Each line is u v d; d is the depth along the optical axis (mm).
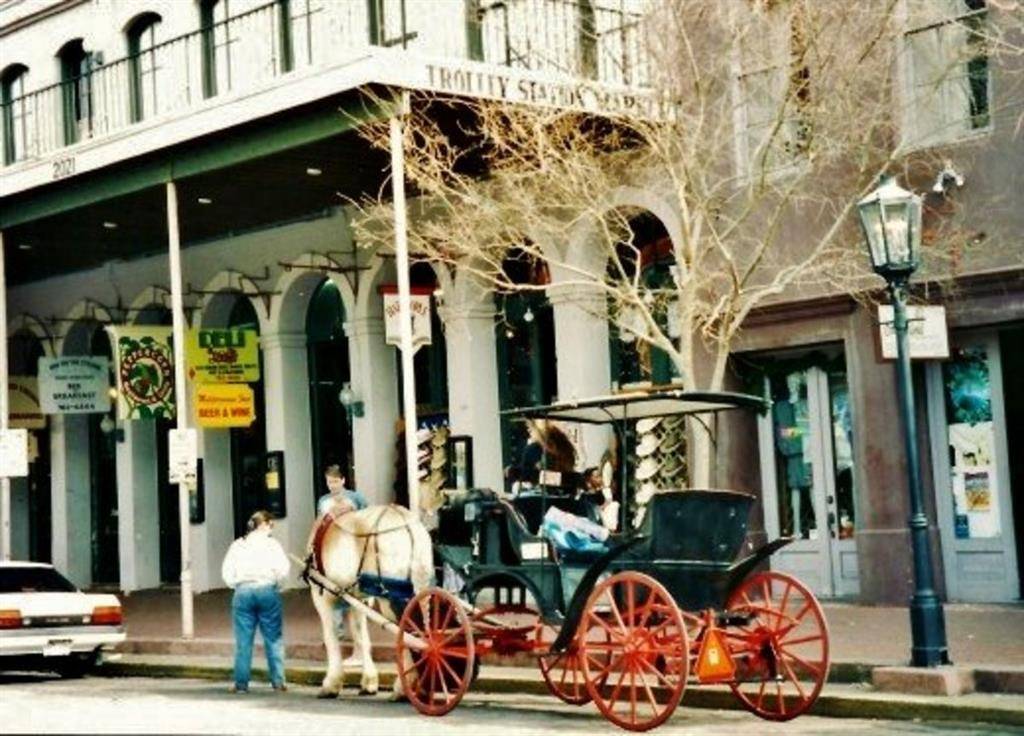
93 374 31062
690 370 17578
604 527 14992
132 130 22891
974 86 19500
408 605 15258
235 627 18000
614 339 23234
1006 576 19312
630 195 21406
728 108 19609
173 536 31906
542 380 24516
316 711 15406
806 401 21422
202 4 29172
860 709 13695
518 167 20891
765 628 13883
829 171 20016
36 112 31656
